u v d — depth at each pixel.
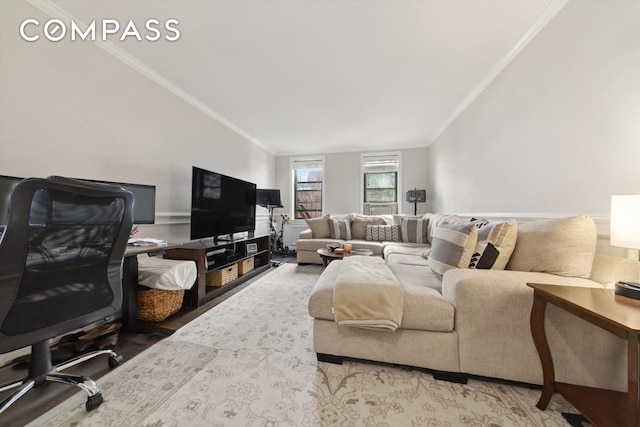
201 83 2.63
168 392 1.15
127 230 1.22
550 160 1.68
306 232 4.22
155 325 1.85
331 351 1.37
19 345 0.88
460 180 3.25
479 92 2.69
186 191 2.90
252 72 2.43
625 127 1.23
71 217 0.99
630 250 1.12
